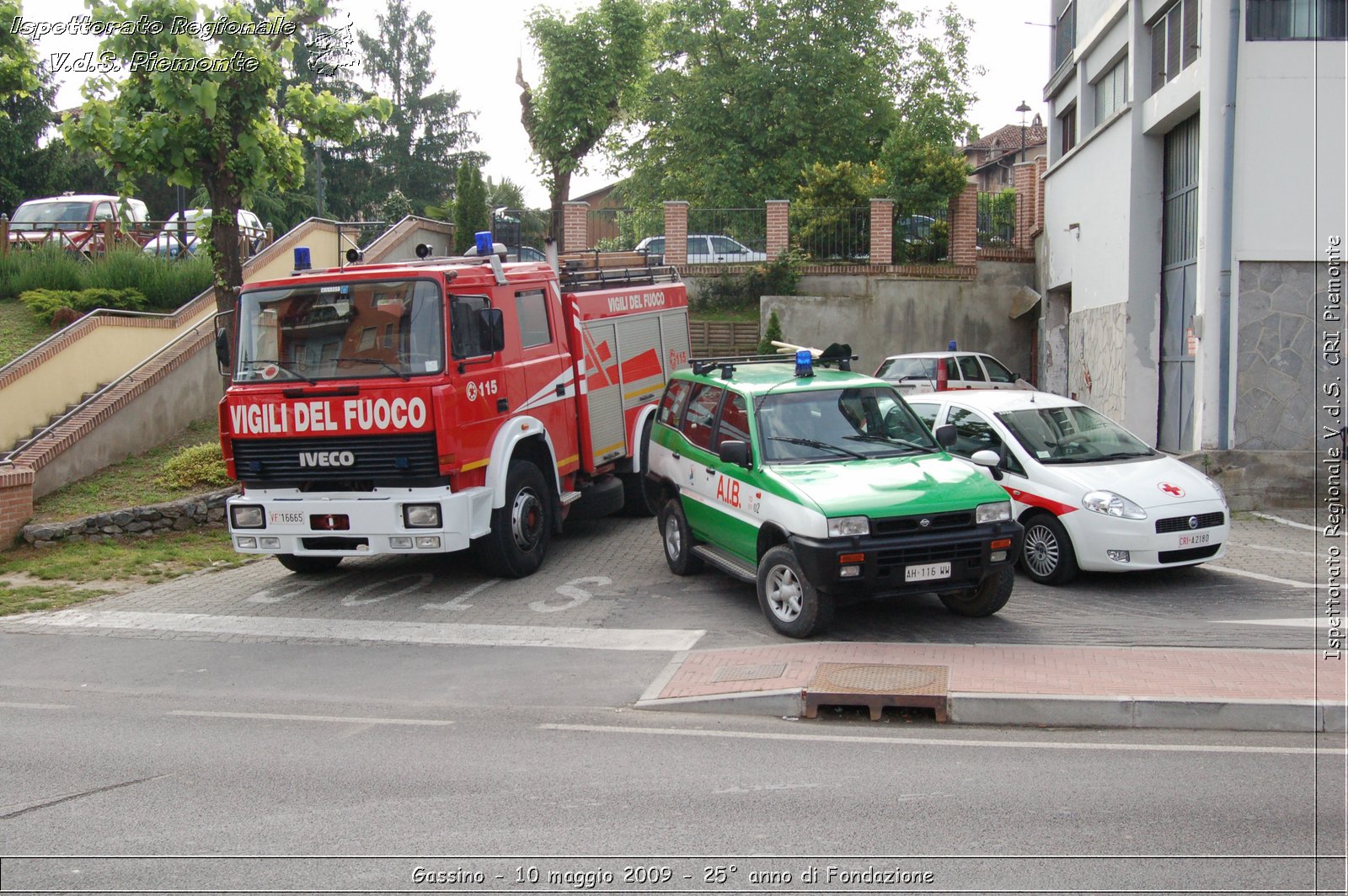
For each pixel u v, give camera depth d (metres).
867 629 8.51
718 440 9.66
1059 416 10.66
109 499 13.74
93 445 14.66
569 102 27.62
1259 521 13.12
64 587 11.00
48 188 40.12
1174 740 6.19
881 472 8.52
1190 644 7.77
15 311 18.45
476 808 5.29
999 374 19.83
